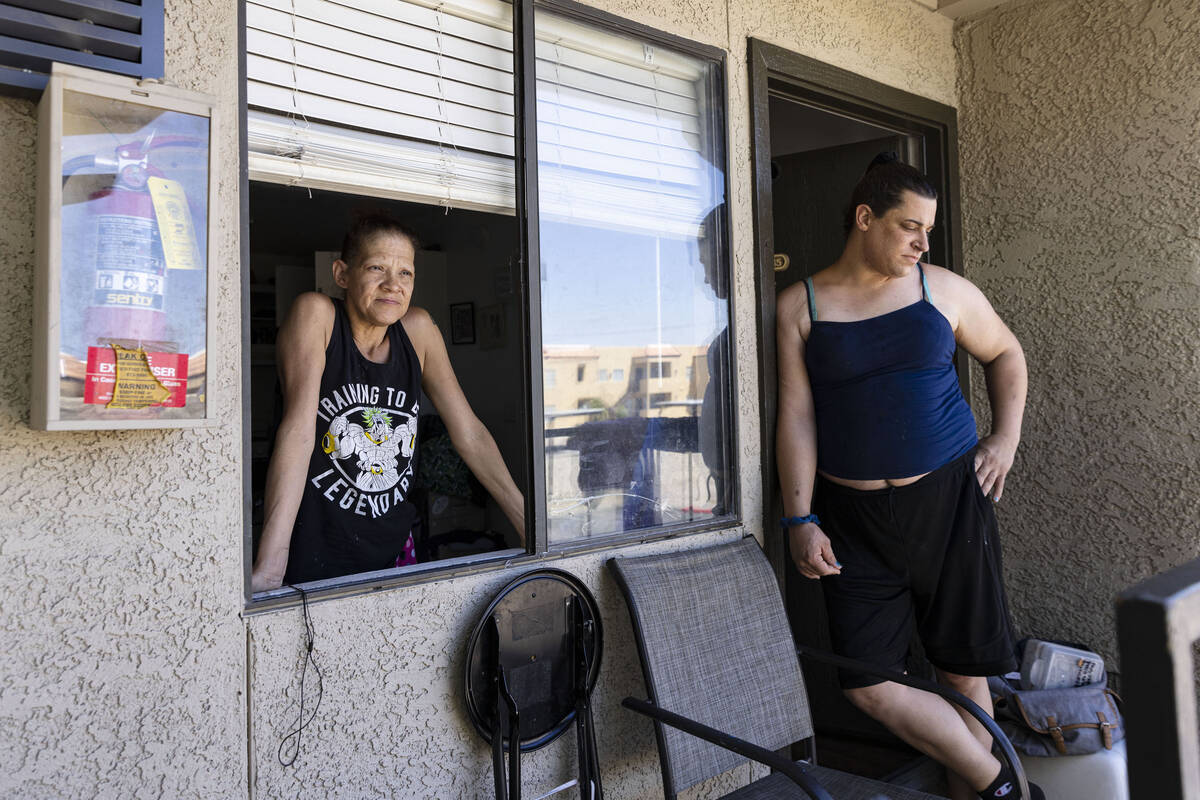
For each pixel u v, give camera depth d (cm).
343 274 196
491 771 179
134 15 133
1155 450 274
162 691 139
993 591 227
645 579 195
